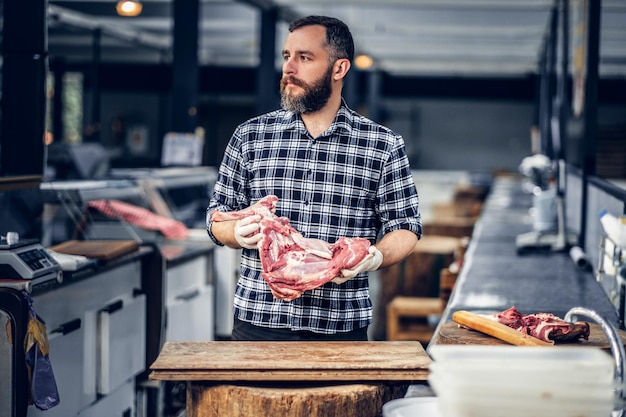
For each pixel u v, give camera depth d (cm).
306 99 271
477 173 1947
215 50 1758
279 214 281
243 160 287
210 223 277
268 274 256
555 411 165
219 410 228
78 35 1541
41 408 313
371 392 228
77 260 383
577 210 627
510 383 165
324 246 261
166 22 1329
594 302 377
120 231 541
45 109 477
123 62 2009
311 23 271
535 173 675
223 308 607
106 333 413
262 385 234
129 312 445
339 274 256
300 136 280
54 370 361
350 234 280
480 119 2280
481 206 1012
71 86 2103
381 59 1828
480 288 412
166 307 483
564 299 384
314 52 269
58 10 1193
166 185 656
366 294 283
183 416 491
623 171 1877
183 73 861
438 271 692
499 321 268
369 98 1942
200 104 2217
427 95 2108
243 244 263
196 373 228
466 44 1516
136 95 2200
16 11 470
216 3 1210
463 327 273
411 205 282
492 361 169
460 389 165
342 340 275
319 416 223
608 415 168
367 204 283
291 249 259
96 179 594
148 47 1628
